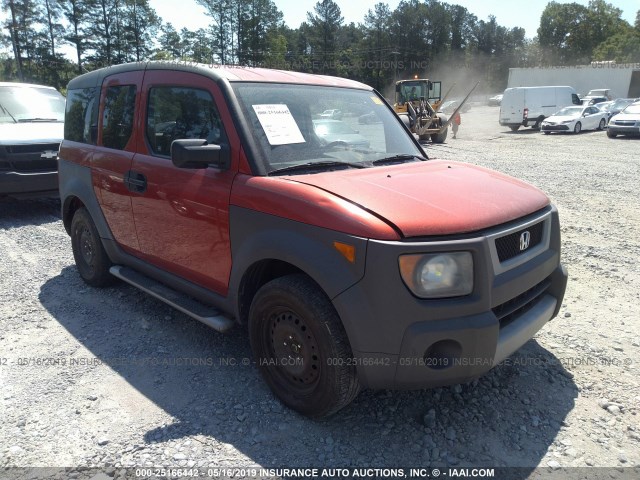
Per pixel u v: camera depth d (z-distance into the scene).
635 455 2.74
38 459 2.70
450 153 17.41
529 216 3.06
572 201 9.20
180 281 3.80
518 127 29.38
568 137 24.23
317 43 85.56
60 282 5.29
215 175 3.32
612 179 11.54
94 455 2.73
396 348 2.57
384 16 91.25
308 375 2.95
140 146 4.03
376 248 2.51
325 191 2.85
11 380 3.45
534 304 3.23
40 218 8.15
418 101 23.16
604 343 3.96
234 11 66.88
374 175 3.21
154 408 3.15
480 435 2.91
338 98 3.92
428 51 93.75
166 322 4.35
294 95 3.66
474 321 2.58
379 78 80.25
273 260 3.12
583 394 3.30
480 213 2.76
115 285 5.18
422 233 2.54
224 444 2.83
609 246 6.49
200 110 3.53
